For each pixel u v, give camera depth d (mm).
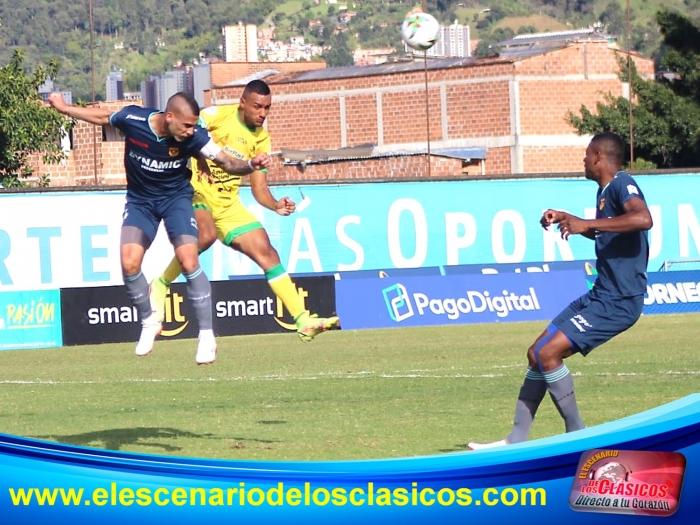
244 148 12195
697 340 23438
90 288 27266
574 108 75250
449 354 21938
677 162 60312
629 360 19578
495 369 19016
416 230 31578
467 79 75812
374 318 29406
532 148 74250
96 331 27250
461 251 31906
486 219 32062
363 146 80125
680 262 33000
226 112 12164
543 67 74625
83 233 28656
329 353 22906
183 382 18141
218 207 12328
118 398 16078
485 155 74625
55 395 16578
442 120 76938
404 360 21016
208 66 108250
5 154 45719
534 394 10234
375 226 31312
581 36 77562
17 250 28125
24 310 26672
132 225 11094
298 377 18547
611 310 9875
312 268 30828
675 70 59812
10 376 19812
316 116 81875
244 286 28328
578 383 16234
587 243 32719
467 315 30109
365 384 17219
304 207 30719
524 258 32312
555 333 9992
